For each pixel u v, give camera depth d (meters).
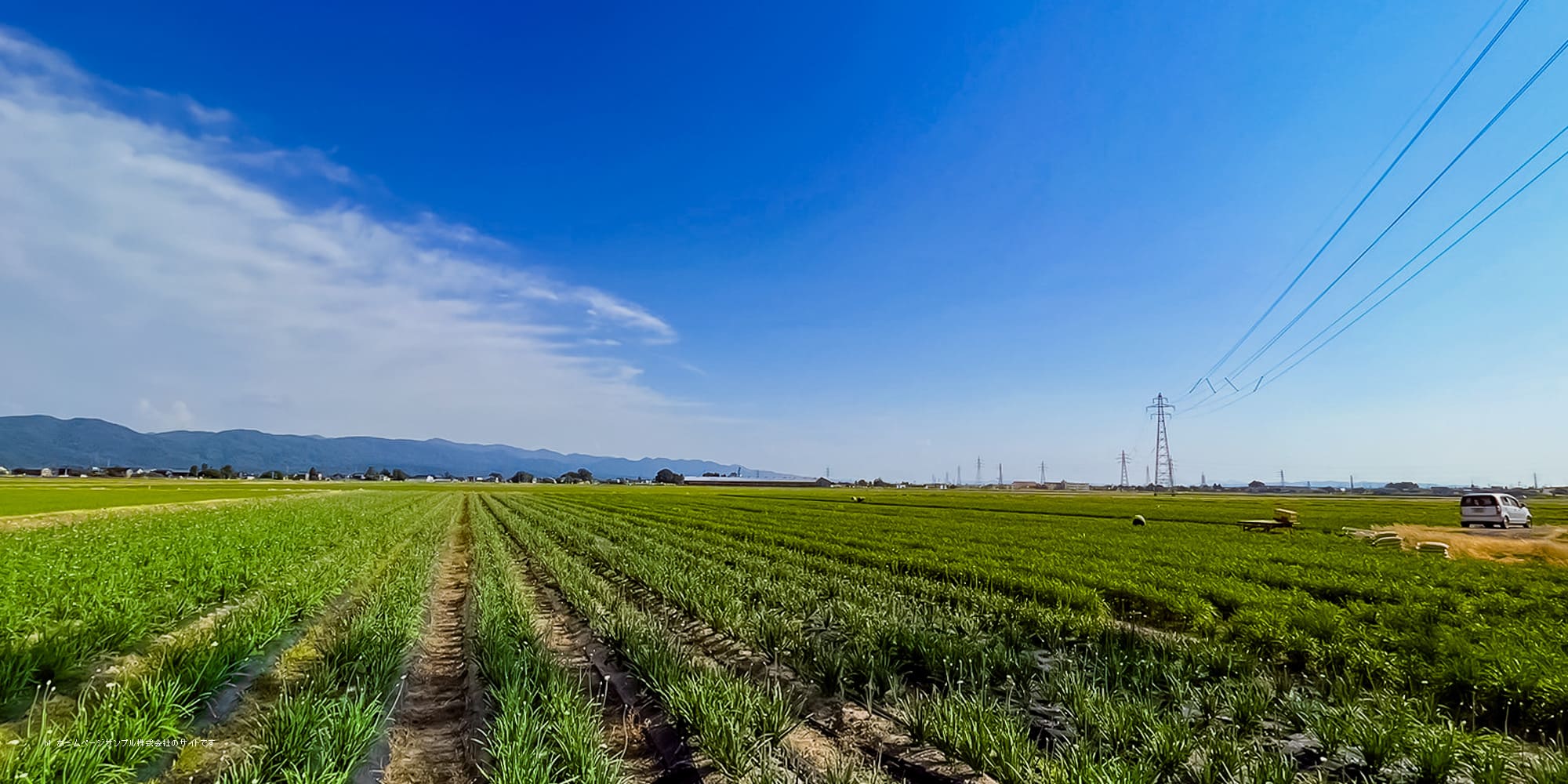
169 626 10.07
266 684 8.25
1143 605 14.19
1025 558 20.86
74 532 22.03
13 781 4.75
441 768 6.29
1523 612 12.74
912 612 12.21
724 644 10.92
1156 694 7.86
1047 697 7.91
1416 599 13.75
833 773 5.79
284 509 38.12
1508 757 6.31
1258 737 6.84
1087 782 5.37
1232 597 13.55
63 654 7.67
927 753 6.68
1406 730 6.39
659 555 21.05
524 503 64.75
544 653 8.81
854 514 49.50
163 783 5.54
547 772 5.31
